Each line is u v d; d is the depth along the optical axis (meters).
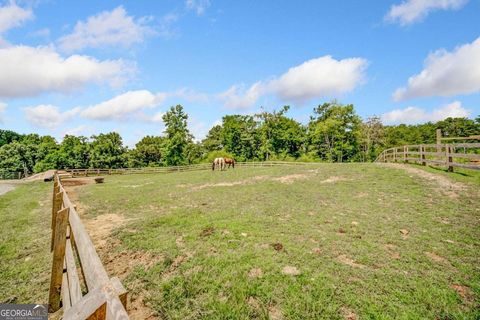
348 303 3.49
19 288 4.69
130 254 5.54
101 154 69.50
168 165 55.12
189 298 3.78
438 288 3.74
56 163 66.31
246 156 63.62
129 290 4.09
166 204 10.65
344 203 8.83
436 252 4.89
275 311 3.42
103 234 7.11
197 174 25.03
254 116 61.00
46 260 5.85
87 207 11.27
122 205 11.12
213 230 6.56
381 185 10.99
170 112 54.78
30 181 35.19
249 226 6.71
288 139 59.41
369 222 6.75
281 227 6.59
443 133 75.62
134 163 76.19
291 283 3.99
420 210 7.46
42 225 8.99
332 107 56.56
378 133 58.66
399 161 18.39
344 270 4.34
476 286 3.76
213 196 11.59
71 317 1.34
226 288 3.94
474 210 7.09
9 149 73.25
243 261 4.75
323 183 12.91
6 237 7.84
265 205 9.12
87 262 2.18
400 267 4.39
